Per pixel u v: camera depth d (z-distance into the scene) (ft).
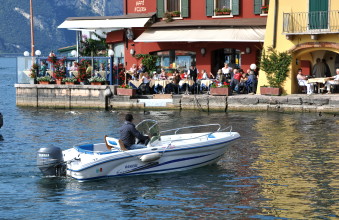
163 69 147.64
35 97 144.46
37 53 149.69
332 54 136.36
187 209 56.59
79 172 65.57
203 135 74.84
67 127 108.68
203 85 136.05
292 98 122.93
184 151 71.51
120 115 125.08
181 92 139.74
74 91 139.95
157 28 156.76
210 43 153.28
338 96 123.34
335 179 65.87
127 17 160.86
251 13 149.38
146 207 57.41
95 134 99.91
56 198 60.54
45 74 146.92
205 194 61.46
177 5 158.71
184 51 157.69
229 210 55.93
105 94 136.46
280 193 61.00
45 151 66.39
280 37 133.28
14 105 151.64
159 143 73.77
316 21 128.47
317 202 57.67
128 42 164.96
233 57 152.56
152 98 136.46
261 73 134.82
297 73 134.82
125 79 139.13
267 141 89.30
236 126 104.88
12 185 65.51
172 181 67.00
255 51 148.05
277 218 53.36
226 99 128.26
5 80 321.93
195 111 129.80
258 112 124.98
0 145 90.89
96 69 141.79
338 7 126.52
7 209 57.16
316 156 77.82
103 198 60.44
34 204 58.70
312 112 121.08
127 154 67.92
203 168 73.20
